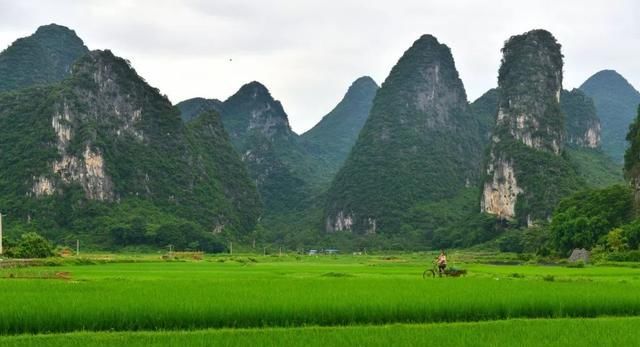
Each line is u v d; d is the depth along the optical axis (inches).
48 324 808.3
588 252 3368.6
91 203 5757.9
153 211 6097.4
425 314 902.4
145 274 1796.3
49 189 5679.1
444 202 7485.2
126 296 974.4
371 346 693.3
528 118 6392.7
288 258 4244.6
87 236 5438.0
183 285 1215.6
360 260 3981.3
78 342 706.8
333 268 2385.6
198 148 7244.1
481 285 1224.8
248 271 2042.3
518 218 5994.1
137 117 6628.9
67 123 5959.6
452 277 1568.7
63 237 5374.0
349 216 7480.3
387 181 7568.9
